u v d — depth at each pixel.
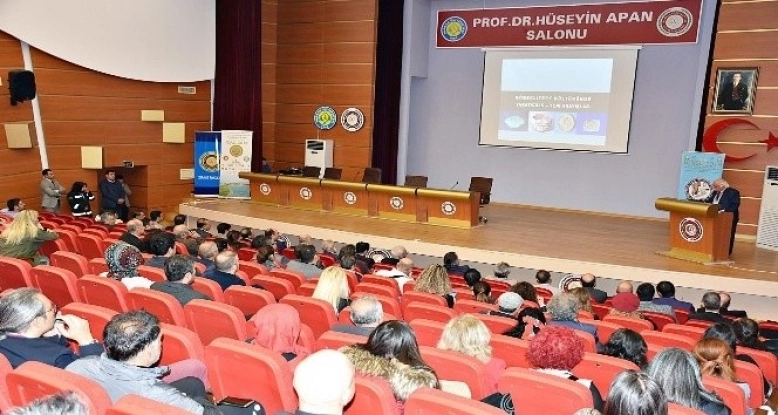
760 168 10.39
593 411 2.02
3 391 2.41
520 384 2.72
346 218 11.38
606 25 12.86
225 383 2.87
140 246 6.80
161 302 3.85
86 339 3.03
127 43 12.48
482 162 14.72
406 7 14.34
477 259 9.16
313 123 15.11
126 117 12.84
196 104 14.07
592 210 13.62
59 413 1.56
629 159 13.13
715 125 10.66
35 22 10.95
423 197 10.90
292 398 2.68
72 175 12.06
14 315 2.80
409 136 15.50
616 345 3.62
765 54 10.23
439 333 4.03
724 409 2.76
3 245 5.91
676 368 2.79
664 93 12.64
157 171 13.55
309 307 4.34
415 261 10.05
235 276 5.30
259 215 11.50
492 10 14.02
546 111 13.74
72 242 7.23
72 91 11.84
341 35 14.56
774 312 7.97
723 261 8.67
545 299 6.62
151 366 2.65
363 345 2.90
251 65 14.42
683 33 12.12
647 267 8.34
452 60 14.80
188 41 13.55
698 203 8.52
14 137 10.62
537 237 10.35
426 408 2.27
